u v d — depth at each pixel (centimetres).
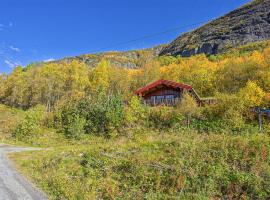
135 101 3703
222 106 3134
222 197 1300
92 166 1856
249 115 2986
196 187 1379
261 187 1314
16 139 3831
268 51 9325
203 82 6669
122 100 4028
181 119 3225
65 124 4062
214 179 1427
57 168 1892
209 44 19662
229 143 1872
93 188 1448
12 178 1683
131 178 1577
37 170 1906
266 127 2741
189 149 1855
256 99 3200
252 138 1961
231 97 3212
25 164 2105
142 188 1445
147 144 2152
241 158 1636
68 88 8250
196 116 3231
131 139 2967
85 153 2184
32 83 8231
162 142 2133
